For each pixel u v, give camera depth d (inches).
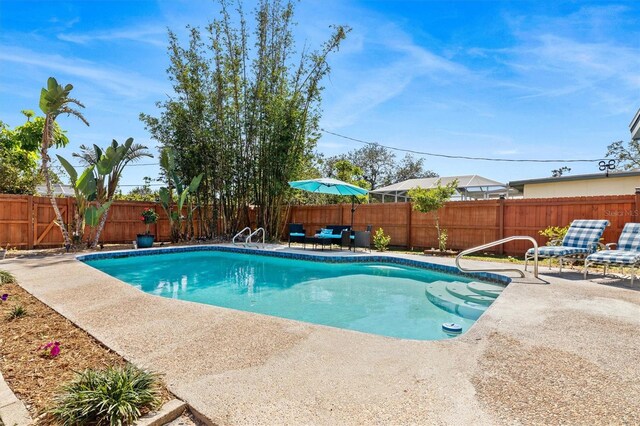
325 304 216.4
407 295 238.2
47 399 82.4
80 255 341.7
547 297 181.0
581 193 455.8
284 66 493.7
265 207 512.7
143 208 492.4
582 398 83.4
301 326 135.3
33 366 100.7
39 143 575.8
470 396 84.0
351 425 72.5
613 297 181.2
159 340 120.6
